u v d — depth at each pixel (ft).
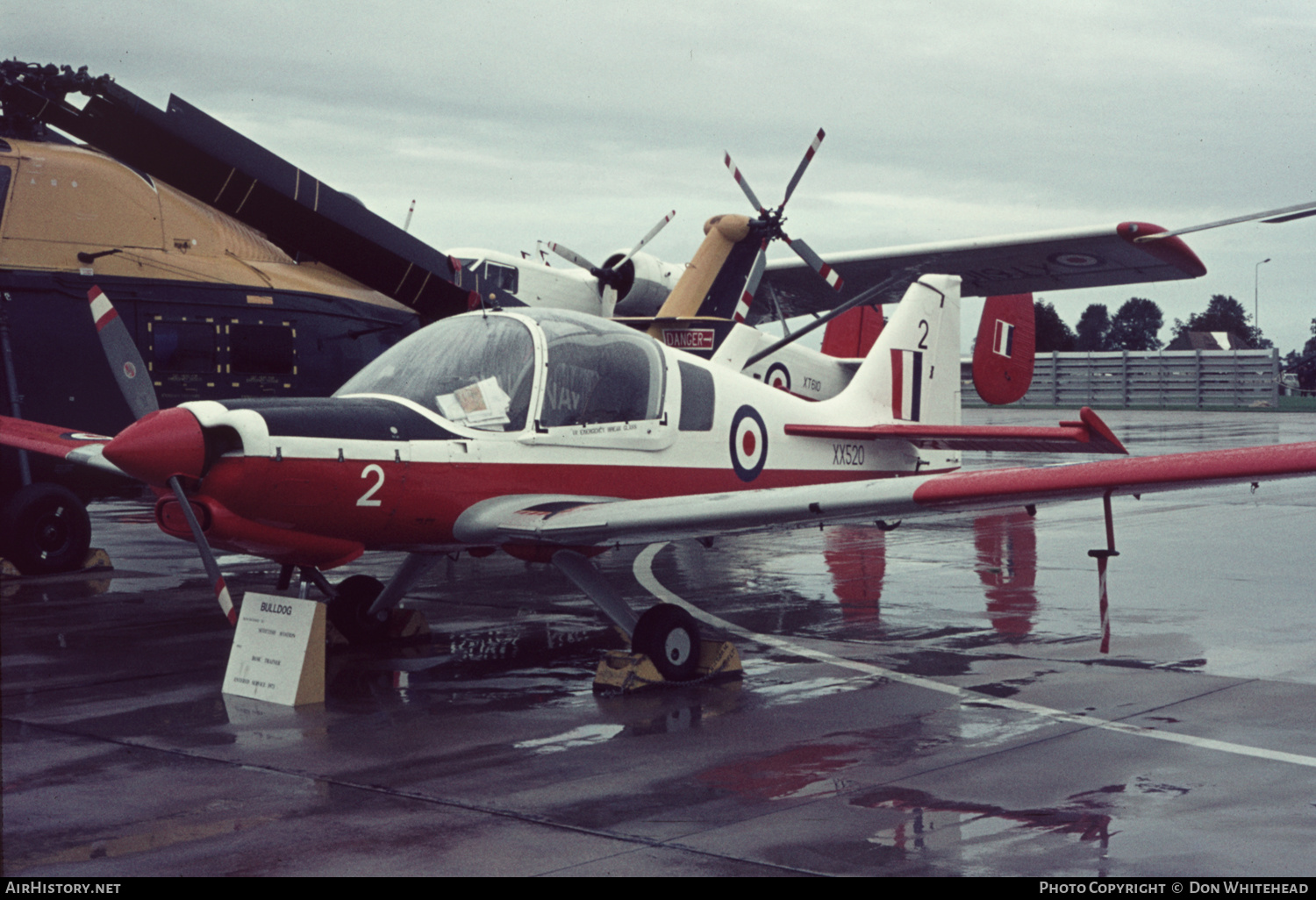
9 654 22.72
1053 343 309.63
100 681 20.51
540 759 15.61
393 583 23.56
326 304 36.63
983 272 51.34
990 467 67.56
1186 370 180.45
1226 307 447.83
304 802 13.80
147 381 22.47
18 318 31.83
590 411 22.88
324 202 36.35
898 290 56.95
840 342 60.29
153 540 41.34
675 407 24.57
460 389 21.48
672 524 19.61
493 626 25.68
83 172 33.37
